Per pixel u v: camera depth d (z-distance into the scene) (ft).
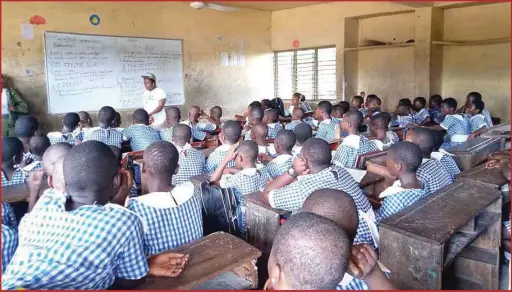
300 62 27.17
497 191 6.27
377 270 3.29
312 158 5.79
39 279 3.29
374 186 7.95
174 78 23.75
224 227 6.64
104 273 3.49
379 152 9.65
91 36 20.44
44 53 19.10
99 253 3.41
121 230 3.53
